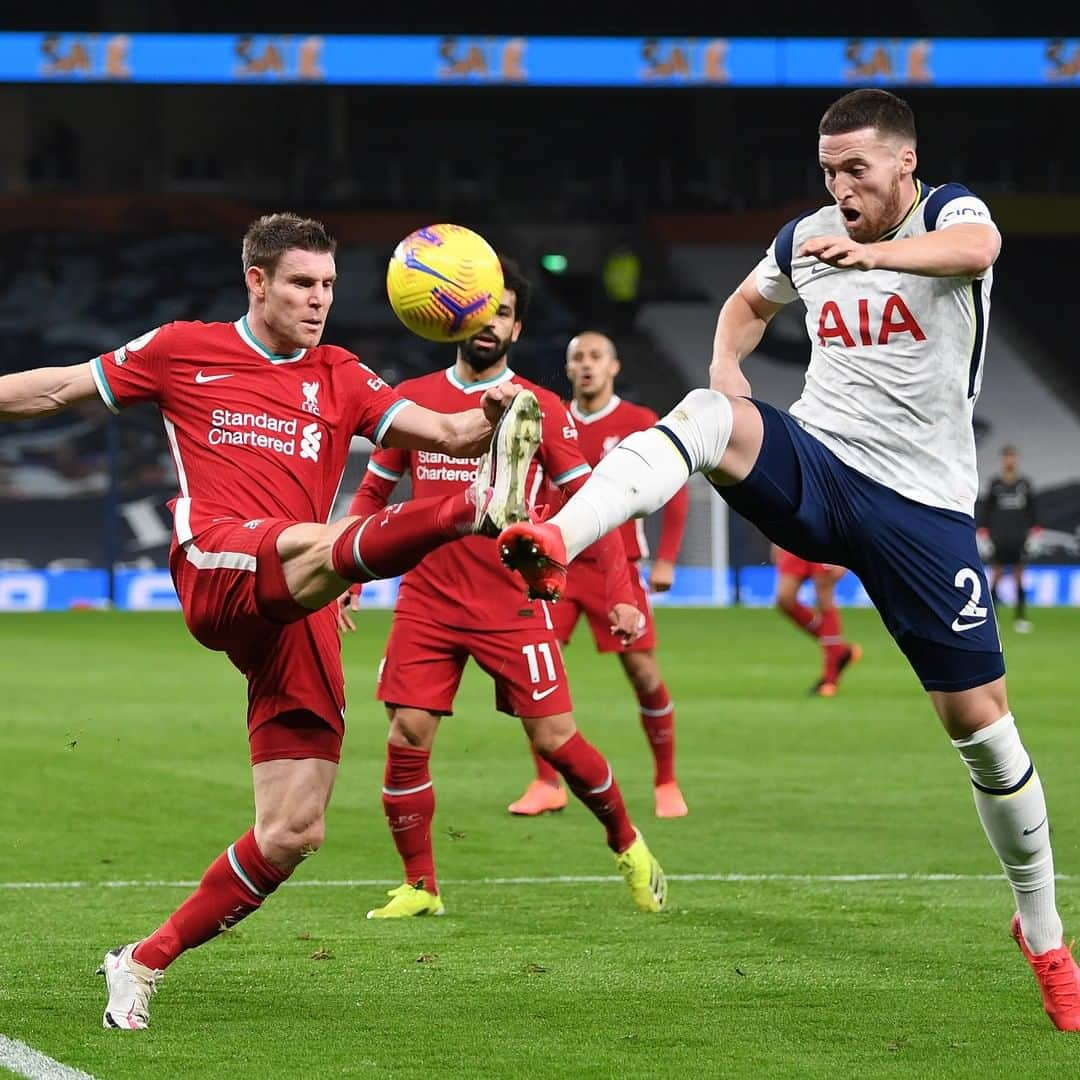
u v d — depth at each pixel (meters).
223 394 16.86
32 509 99.44
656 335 125.75
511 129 134.75
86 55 102.00
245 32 126.62
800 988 18.20
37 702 49.44
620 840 22.45
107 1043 15.81
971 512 16.64
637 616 23.77
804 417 16.86
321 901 23.28
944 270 14.74
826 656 51.62
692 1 129.25
